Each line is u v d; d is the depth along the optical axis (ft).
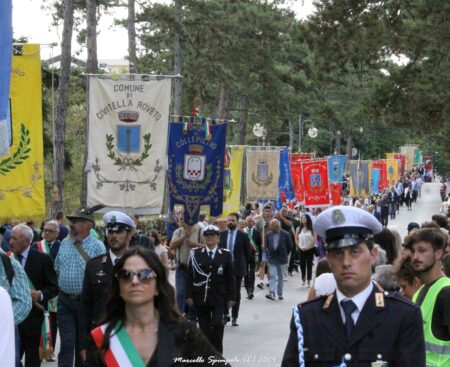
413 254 28.76
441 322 26.66
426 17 100.07
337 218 19.93
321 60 102.47
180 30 134.31
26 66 47.65
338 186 142.00
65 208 173.58
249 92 164.14
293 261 108.47
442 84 109.29
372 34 99.40
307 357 19.57
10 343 18.86
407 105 111.86
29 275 42.88
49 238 53.72
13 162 47.34
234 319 67.56
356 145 371.35
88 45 105.19
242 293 89.92
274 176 120.88
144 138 59.88
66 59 104.06
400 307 19.51
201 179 65.57
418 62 111.86
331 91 201.05
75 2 119.24
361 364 19.15
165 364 19.01
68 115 199.11
